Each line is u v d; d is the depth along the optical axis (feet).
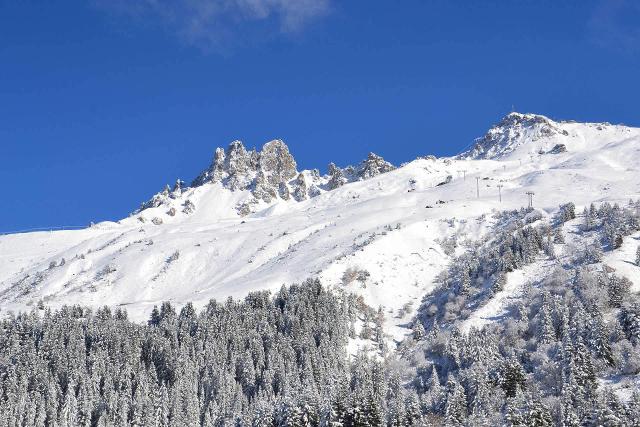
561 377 391.04
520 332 488.44
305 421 372.38
